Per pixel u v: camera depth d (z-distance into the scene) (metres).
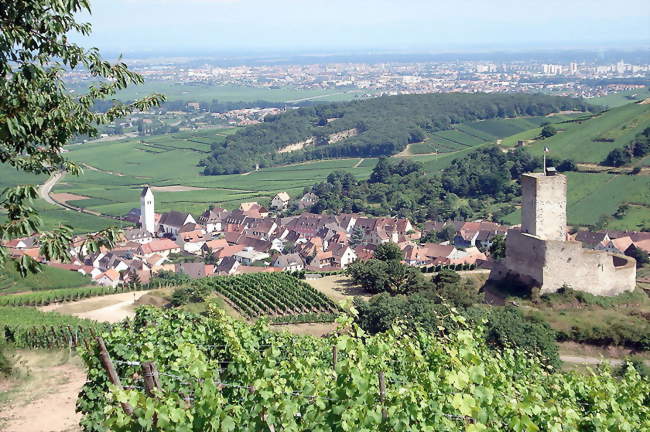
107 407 25.11
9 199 29.14
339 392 25.91
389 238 192.00
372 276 101.75
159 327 43.72
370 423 24.45
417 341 37.84
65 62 35.84
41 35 33.75
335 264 173.50
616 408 31.59
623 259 86.75
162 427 24.36
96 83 39.25
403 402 25.92
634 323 74.81
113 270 150.25
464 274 96.31
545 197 82.19
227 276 125.88
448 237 191.12
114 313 103.94
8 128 30.62
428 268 123.69
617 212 183.75
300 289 106.62
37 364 56.06
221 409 26.05
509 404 26.86
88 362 37.09
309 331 90.06
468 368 29.00
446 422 25.45
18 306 105.44
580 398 35.06
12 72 32.00
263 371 30.30
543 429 28.16
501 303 82.75
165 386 30.30
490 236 184.75
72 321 81.44
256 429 26.30
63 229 30.09
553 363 66.06
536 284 81.88
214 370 32.72
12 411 44.19
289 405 25.41
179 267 162.00
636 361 65.94
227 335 39.03
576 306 79.12
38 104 33.91
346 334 30.30
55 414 43.84
